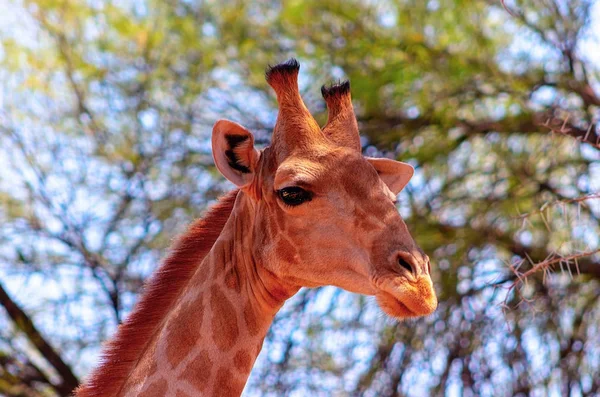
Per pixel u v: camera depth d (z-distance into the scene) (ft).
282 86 41.52
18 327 93.20
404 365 85.97
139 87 96.84
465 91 91.56
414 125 92.48
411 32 92.63
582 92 89.04
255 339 41.27
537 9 91.40
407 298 36.58
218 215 43.70
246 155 41.63
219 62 95.45
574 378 83.20
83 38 97.96
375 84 90.17
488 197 89.81
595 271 86.38
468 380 83.61
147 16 98.07
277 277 40.75
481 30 92.84
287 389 85.97
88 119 97.19
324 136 41.16
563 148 88.69
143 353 40.91
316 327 87.40
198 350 40.19
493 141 92.17
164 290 42.11
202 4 97.50
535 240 87.61
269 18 96.17
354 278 38.63
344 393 86.58
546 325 85.46
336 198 39.24
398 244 37.88
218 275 41.50
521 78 92.02
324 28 94.38
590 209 85.97
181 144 96.37
